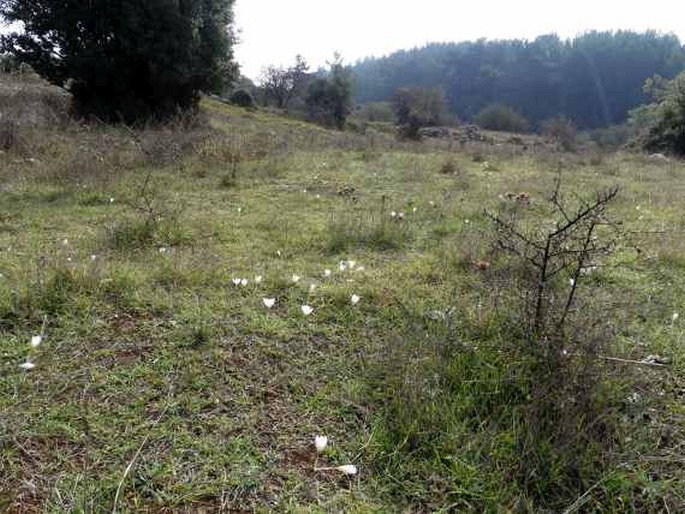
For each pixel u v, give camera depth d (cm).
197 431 210
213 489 183
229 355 262
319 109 4444
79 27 1548
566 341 239
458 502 184
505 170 981
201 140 927
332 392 238
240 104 3781
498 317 281
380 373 249
